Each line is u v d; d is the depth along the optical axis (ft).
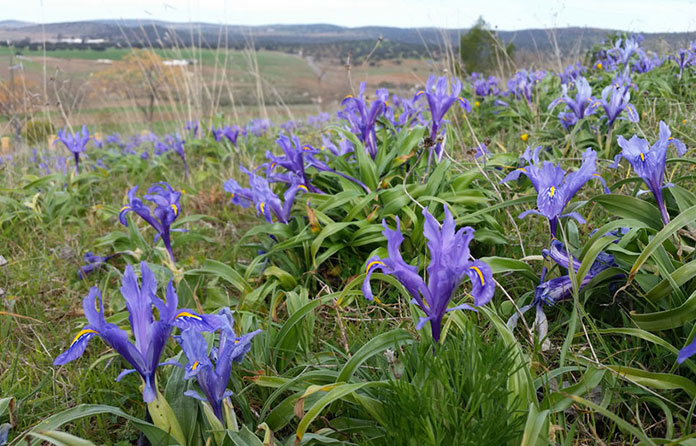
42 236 2.52
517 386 0.96
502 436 0.89
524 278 1.51
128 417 0.99
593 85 3.34
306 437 0.98
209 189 3.04
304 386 1.15
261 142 4.11
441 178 1.82
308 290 1.72
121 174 3.59
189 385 1.06
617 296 1.33
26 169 3.53
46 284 2.03
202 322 0.98
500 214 1.86
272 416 1.08
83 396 1.31
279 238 1.94
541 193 1.27
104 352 1.49
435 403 0.94
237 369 1.24
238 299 1.80
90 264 2.09
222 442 0.99
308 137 3.78
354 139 2.07
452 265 0.94
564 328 1.33
